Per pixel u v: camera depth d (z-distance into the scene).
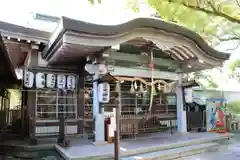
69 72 8.40
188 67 8.57
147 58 7.91
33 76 7.60
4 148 6.86
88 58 6.80
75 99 8.57
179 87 9.10
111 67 6.96
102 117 6.90
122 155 5.71
